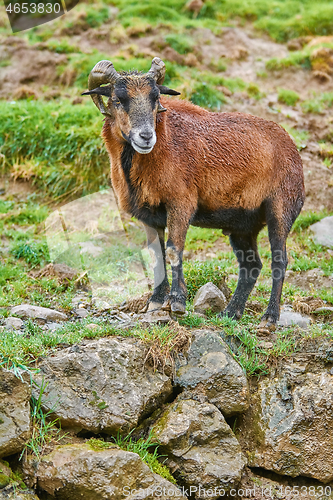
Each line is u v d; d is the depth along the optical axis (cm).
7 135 1875
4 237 1545
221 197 1048
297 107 2172
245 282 1134
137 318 1041
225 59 2391
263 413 953
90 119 1933
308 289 1367
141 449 858
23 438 796
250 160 1060
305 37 2578
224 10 2731
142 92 923
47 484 783
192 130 1023
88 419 847
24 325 1019
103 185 1758
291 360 990
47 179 1777
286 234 1110
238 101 2142
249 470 934
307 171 1847
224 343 973
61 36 2491
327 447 926
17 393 814
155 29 2508
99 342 914
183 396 923
